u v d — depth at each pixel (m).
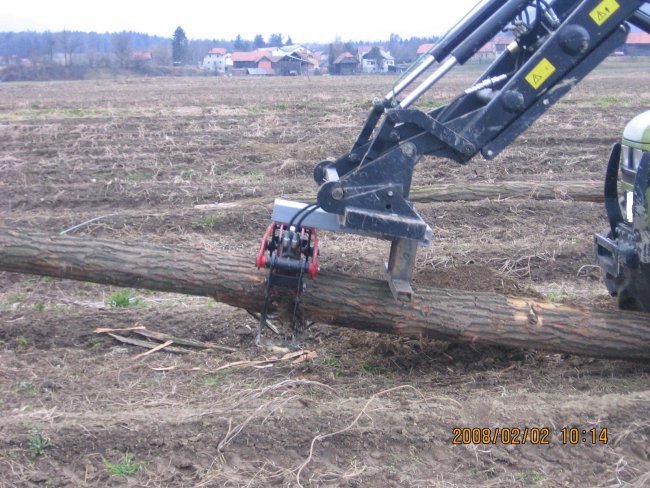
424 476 4.23
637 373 5.55
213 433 4.50
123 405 4.96
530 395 5.02
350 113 20.33
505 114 4.83
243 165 13.14
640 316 5.42
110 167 12.76
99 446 4.37
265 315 5.27
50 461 4.26
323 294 5.23
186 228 9.21
